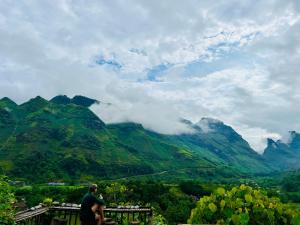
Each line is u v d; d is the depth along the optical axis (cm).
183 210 5928
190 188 8231
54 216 1294
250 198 896
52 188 8588
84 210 1025
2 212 1014
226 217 893
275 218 890
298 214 886
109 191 3441
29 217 1128
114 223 1087
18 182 17012
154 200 6091
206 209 918
